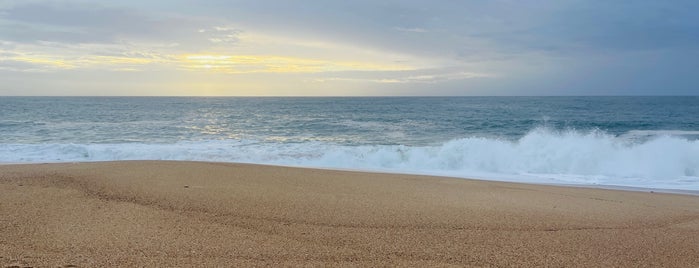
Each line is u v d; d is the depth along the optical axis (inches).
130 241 170.4
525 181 428.5
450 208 248.7
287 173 375.2
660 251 178.5
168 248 163.5
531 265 157.6
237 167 402.9
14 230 180.4
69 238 171.9
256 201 251.4
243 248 166.6
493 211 243.8
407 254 165.6
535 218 229.5
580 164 496.7
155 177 324.8
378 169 503.5
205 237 179.3
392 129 1046.4
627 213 250.1
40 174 329.7
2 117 1371.8
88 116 1470.2
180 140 796.0
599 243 187.6
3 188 271.3
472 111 1871.3
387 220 216.2
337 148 661.9
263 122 1256.2
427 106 2561.5
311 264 151.3
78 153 582.6
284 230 193.9
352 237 185.8
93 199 244.4
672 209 267.1
